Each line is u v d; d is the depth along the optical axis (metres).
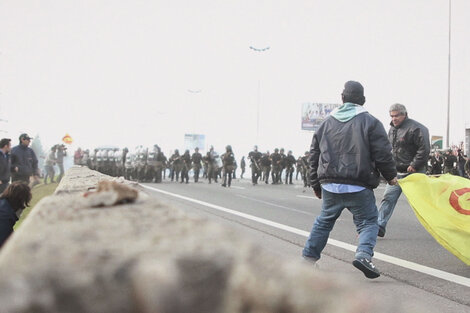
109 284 0.48
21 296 0.46
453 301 4.26
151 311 0.46
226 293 0.49
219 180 36.06
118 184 1.20
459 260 5.95
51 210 1.01
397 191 7.33
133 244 0.58
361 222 4.76
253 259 0.52
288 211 11.35
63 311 0.46
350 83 4.79
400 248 6.74
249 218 9.99
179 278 0.49
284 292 0.46
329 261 5.88
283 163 30.52
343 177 4.64
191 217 0.86
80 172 6.04
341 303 0.44
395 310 0.45
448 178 5.64
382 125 4.66
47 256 0.53
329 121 4.80
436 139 39.75
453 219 5.43
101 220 0.83
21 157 11.95
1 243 4.32
